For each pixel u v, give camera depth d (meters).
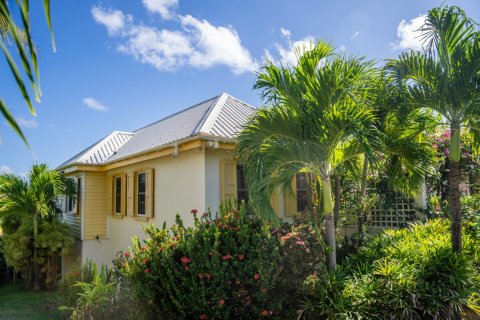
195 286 5.01
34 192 11.41
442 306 4.99
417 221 8.58
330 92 5.62
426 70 6.14
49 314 8.91
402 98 6.38
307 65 5.88
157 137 11.02
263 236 5.39
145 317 5.62
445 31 5.96
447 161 9.76
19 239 11.50
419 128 6.88
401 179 7.54
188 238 5.59
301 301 5.25
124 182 11.57
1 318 8.73
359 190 9.20
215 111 9.83
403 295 5.07
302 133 5.77
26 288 12.09
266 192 5.65
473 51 5.77
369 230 9.67
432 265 5.57
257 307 5.03
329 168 6.32
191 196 8.27
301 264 5.34
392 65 6.39
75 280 8.45
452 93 5.98
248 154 5.94
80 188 13.02
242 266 5.12
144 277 5.49
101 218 12.92
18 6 1.20
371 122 5.42
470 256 6.21
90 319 6.27
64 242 11.70
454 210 6.21
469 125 6.48
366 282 5.27
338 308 4.82
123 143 14.38
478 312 5.02
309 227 5.88
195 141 7.54
